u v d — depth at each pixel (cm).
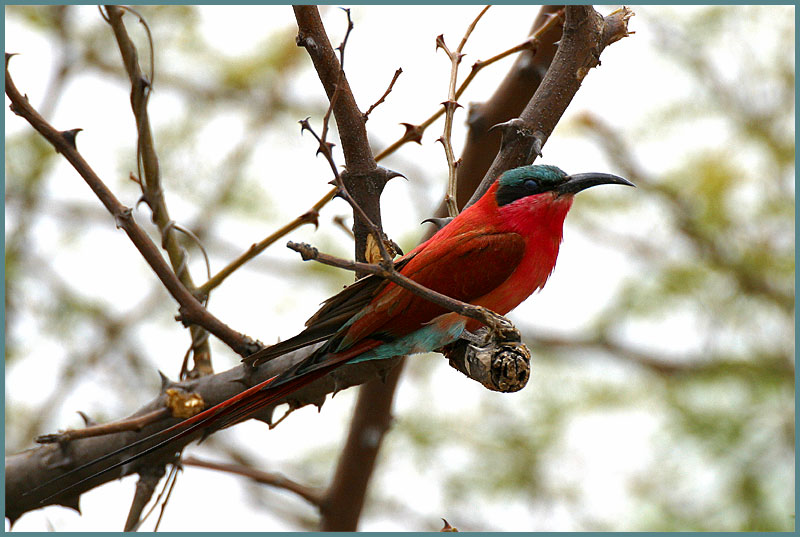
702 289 1222
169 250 793
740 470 1149
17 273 1188
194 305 740
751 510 1137
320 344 754
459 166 901
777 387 1173
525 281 782
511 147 783
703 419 1159
